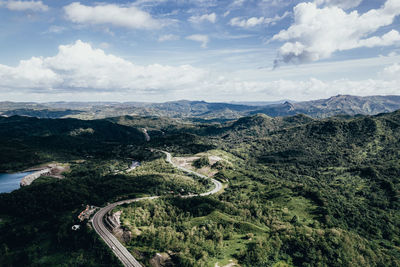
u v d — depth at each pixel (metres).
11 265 145.50
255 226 165.75
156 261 129.50
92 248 148.50
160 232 149.50
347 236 156.12
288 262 131.38
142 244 144.62
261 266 124.94
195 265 118.44
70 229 172.38
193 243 139.75
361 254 144.50
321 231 158.75
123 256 136.25
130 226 159.88
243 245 141.12
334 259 134.62
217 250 134.38
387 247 169.62
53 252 155.12
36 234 174.88
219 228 158.38
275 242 141.38
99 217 184.75
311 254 134.88
